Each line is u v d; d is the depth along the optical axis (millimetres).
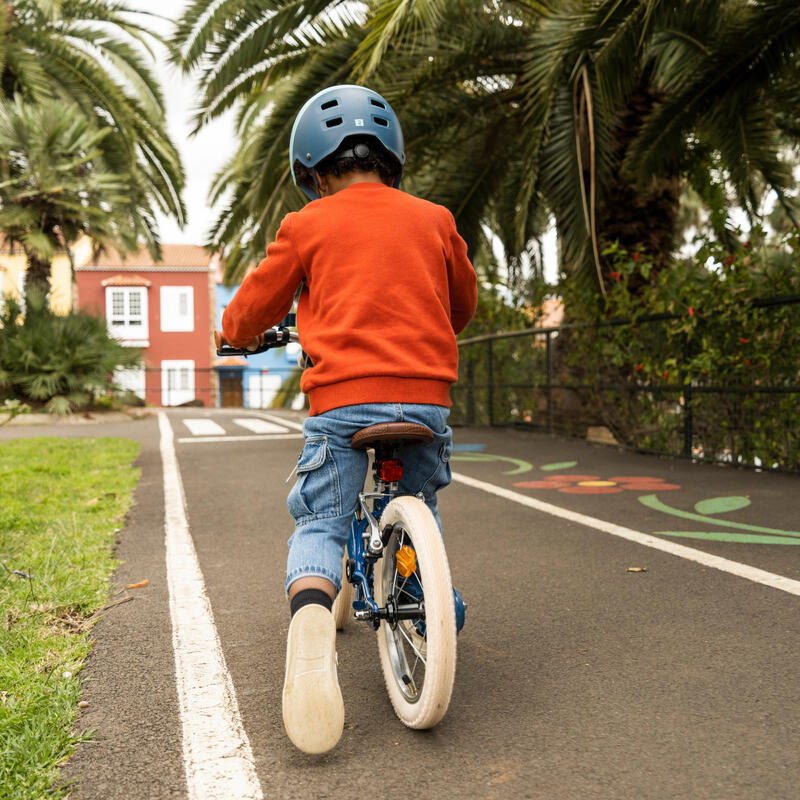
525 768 2102
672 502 5781
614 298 8898
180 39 9336
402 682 2438
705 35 7852
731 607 3383
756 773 2041
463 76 9352
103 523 5246
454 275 2521
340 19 9352
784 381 6949
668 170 9984
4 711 2369
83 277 38625
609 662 2826
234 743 2268
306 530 2295
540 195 11344
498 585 3807
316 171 2461
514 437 10930
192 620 3346
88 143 17359
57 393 16562
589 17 6668
